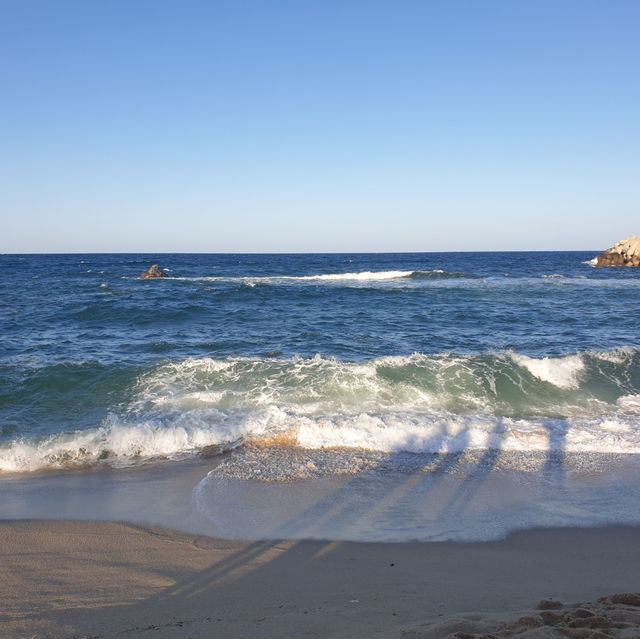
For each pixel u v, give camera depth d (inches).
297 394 386.6
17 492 248.8
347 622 137.8
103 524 216.5
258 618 141.9
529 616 131.0
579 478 269.0
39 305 877.8
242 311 840.9
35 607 151.3
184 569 179.9
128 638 130.5
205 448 305.3
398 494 250.1
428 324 740.7
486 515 229.0
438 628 126.1
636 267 2401.6
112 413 350.3
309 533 211.2
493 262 3147.1
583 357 473.4
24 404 366.0
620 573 179.3
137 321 736.3
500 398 392.8
